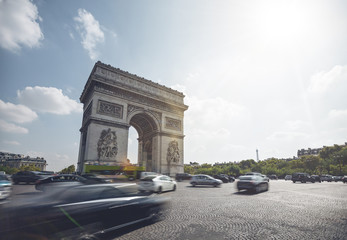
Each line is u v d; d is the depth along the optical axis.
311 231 8.62
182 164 60.31
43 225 5.96
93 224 7.19
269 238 7.73
